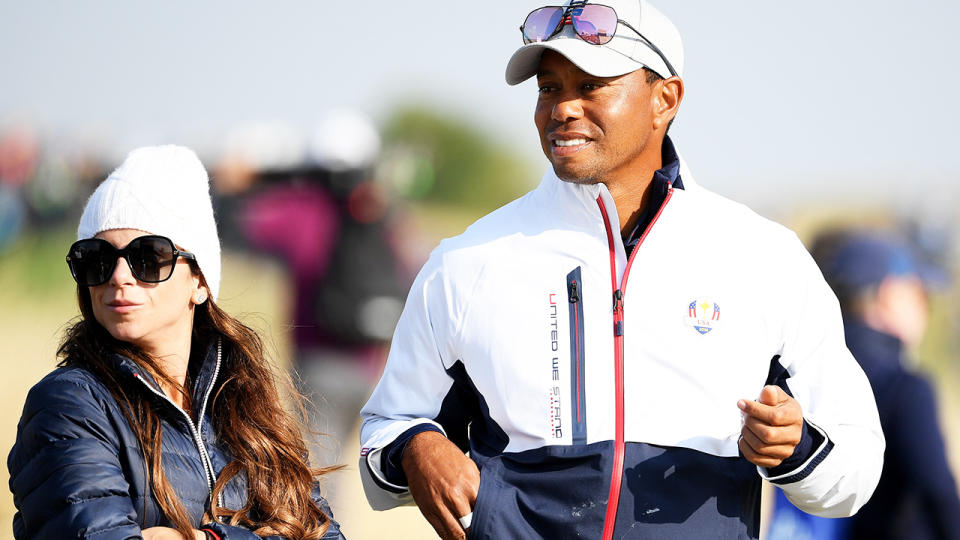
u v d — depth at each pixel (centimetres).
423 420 1173
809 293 1155
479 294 1154
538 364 1127
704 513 1106
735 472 1121
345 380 2669
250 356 1132
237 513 1059
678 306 1128
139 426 1022
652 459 1101
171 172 1070
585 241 1150
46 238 6644
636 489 1096
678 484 1102
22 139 6769
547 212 1176
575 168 1129
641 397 1113
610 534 1098
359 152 2705
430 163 11919
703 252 1145
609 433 1108
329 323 2667
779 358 1155
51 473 967
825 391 1143
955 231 5291
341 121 2733
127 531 954
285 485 1112
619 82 1131
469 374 1158
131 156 1074
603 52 1114
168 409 1049
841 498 1134
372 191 2717
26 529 980
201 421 1086
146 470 1016
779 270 1148
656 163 1188
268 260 2709
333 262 2683
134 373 1033
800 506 1159
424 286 1188
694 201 1171
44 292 6097
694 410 1114
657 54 1149
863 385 1160
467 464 1119
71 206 6594
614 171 1152
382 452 1170
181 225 1062
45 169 6588
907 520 1453
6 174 6650
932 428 1455
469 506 1108
